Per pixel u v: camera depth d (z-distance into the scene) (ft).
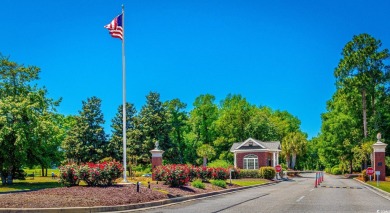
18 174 120.67
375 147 129.18
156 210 50.49
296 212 47.34
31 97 124.16
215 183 94.22
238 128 260.21
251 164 188.85
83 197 52.90
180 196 67.51
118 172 68.23
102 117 197.57
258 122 259.60
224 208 52.47
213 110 260.01
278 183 141.69
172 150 204.03
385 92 182.60
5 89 128.47
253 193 84.48
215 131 259.19
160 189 69.56
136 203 54.03
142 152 201.77
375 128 183.32
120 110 215.51
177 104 240.12
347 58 180.45
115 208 49.67
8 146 105.70
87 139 191.11
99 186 65.67
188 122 250.37
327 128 231.91
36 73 140.46
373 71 177.27
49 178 156.46
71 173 66.49
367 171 122.21
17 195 53.88
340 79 183.73
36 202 48.60
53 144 127.65
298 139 262.47
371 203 59.77
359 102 192.85
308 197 71.92
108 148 193.98
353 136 193.88
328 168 342.85
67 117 233.35
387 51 178.09
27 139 108.88
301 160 362.94
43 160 117.39
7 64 133.28
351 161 229.45
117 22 79.36
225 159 249.96
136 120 209.67
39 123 112.98
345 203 59.57
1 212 43.75
